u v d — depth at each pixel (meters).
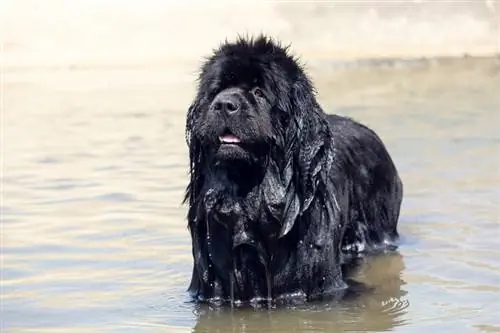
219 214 9.12
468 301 8.97
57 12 37.75
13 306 9.12
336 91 24.22
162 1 38.25
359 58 31.72
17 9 37.84
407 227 11.91
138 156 16.73
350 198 10.88
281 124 9.11
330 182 10.05
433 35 34.91
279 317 8.80
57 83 28.22
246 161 8.91
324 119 9.47
